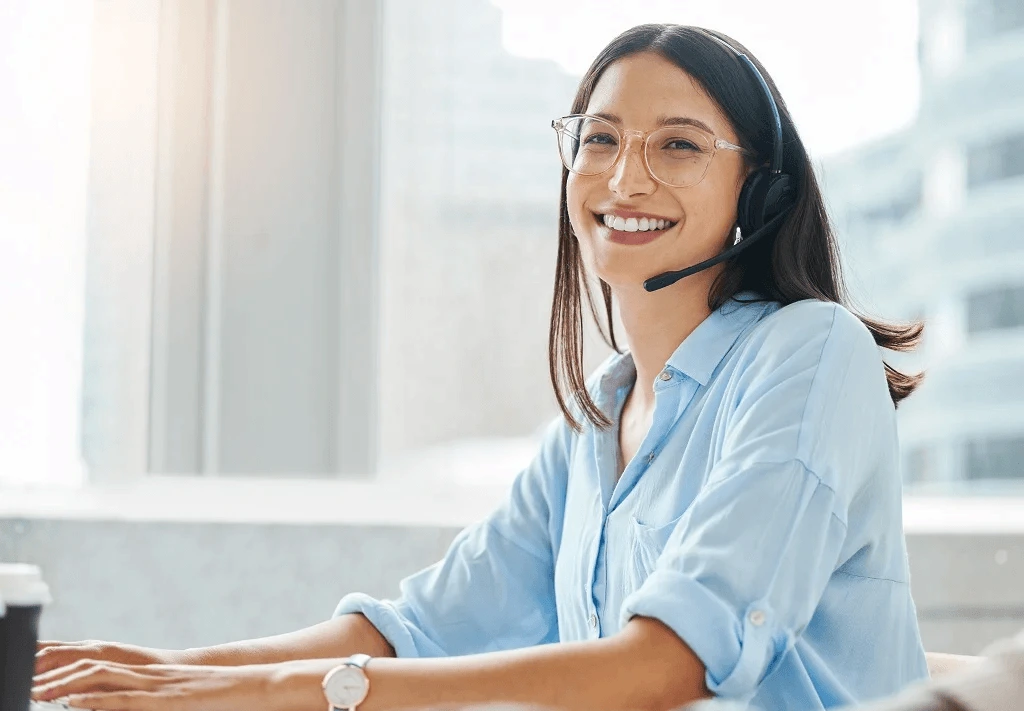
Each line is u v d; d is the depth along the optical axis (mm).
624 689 832
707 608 851
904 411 2344
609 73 1155
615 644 852
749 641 849
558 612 1227
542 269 2188
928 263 2334
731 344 1103
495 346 2160
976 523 2193
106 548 1912
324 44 2133
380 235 2131
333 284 2107
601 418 1209
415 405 2123
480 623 1265
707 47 1132
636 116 1117
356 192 2121
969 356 2348
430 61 2178
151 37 2088
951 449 2357
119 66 2082
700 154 1103
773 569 877
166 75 2084
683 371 1098
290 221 2102
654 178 1099
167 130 2080
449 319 2148
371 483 2094
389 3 2170
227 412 2066
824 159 2293
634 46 1148
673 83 1116
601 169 1132
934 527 2123
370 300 2111
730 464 934
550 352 1277
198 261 2076
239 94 2102
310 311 2100
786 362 994
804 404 954
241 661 1095
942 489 2355
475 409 2143
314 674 855
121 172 2076
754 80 1143
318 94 2127
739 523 892
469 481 2127
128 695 852
